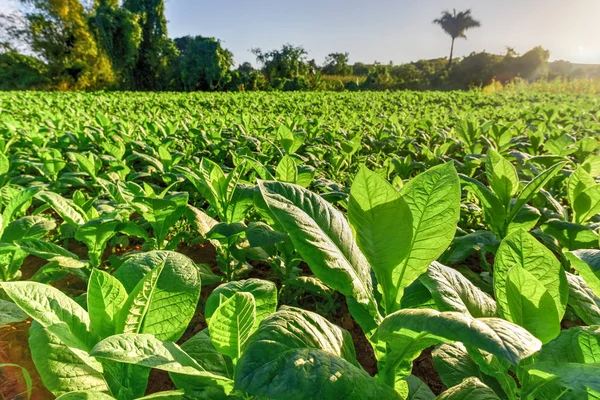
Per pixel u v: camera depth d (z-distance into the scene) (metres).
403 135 9.15
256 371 0.89
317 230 1.25
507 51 62.88
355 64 85.25
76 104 15.73
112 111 14.84
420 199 1.27
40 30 48.12
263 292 1.42
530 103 20.42
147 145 6.32
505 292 1.22
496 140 7.23
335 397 0.87
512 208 2.65
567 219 3.00
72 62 49.50
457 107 20.09
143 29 52.22
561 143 4.73
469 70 61.94
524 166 4.98
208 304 1.39
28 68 45.03
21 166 5.43
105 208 3.03
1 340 2.38
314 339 1.06
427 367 2.36
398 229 1.23
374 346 1.39
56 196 2.57
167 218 2.71
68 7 48.12
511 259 1.28
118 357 0.90
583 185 2.59
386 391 1.06
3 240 2.48
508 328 0.87
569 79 37.34
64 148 6.56
